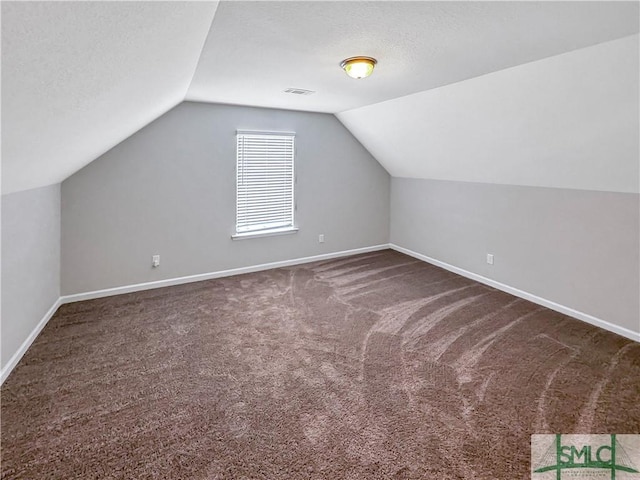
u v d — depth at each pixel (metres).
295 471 1.73
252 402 2.23
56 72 1.12
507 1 1.67
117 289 3.97
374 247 5.92
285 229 5.00
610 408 2.18
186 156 4.19
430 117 3.85
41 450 1.82
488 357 2.77
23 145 1.64
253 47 2.28
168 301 3.81
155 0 1.06
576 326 3.29
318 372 2.56
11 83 1.00
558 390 2.36
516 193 3.95
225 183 4.48
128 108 2.35
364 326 3.30
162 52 1.65
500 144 3.54
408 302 3.86
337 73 2.88
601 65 2.27
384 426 2.03
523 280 3.96
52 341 2.93
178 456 1.80
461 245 4.73
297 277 4.65
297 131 4.89
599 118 2.60
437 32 2.03
